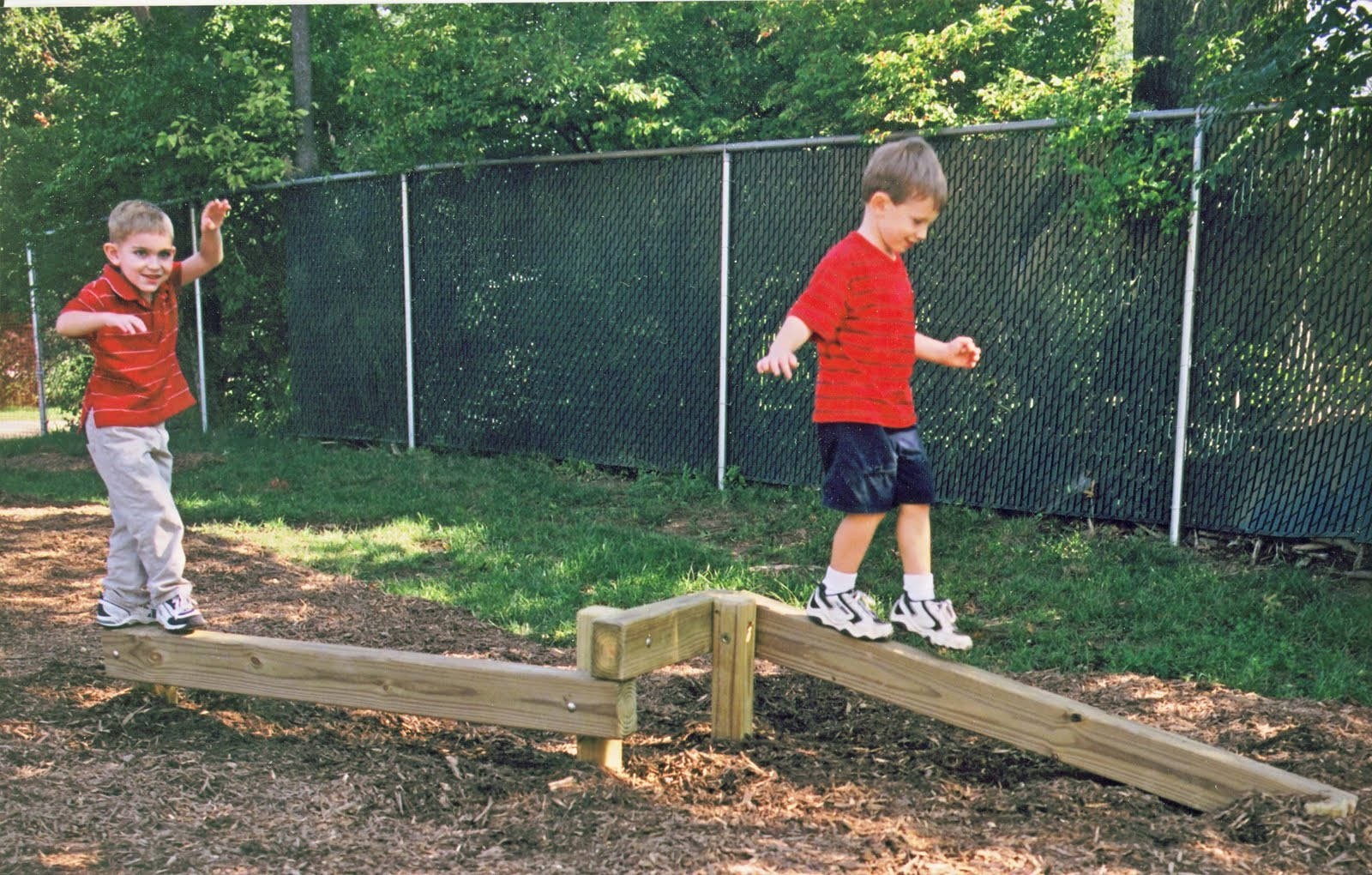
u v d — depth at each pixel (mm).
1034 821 3205
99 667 4859
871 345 3396
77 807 3219
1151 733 3355
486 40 10281
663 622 3707
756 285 8648
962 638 3545
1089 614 5703
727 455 8922
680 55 14516
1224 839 3021
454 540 7617
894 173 3303
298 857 2957
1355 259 6348
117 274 4090
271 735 4074
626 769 3793
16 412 19172
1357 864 2834
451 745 4055
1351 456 6441
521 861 2939
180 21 13680
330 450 11719
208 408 13273
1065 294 7242
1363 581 6121
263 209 12516
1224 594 5859
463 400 10773
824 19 12195
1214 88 6277
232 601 6238
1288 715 4363
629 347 9484
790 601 5965
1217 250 6719
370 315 11406
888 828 3146
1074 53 11414
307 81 15023
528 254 10078
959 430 7707
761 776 3656
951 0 11000
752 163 8578
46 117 22312
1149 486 7066
